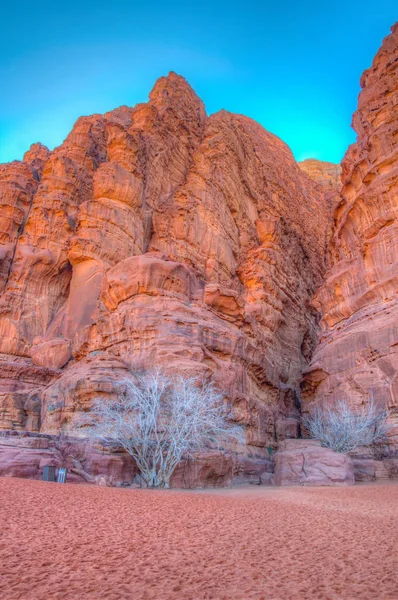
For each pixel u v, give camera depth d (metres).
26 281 46.25
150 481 21.42
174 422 22.77
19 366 39.31
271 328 48.59
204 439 25.45
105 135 65.50
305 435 40.88
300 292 61.88
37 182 56.16
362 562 6.89
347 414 31.33
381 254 36.75
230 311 35.78
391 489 20.16
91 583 5.46
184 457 22.59
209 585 5.60
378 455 29.58
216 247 52.38
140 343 28.80
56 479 18.44
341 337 37.06
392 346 32.03
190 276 35.03
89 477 20.80
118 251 45.50
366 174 40.12
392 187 37.44
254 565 6.58
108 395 25.05
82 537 7.77
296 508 13.33
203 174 56.41
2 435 22.05
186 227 50.66
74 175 53.56
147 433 22.67
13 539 7.29
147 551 7.12
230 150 61.97
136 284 31.64
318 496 17.36
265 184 69.31
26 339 43.75
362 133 47.06
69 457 22.23
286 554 7.32
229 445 28.42
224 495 17.52
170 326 29.17
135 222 48.19
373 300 36.88
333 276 41.31
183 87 68.81
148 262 32.06
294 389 49.16
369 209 39.38
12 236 48.97
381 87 45.25
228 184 59.03
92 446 22.84
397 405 29.92
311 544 8.13
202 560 6.76
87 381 25.55
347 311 39.47
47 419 27.62
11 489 12.70
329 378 36.09
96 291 43.22
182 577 5.89
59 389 28.16
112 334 30.75
